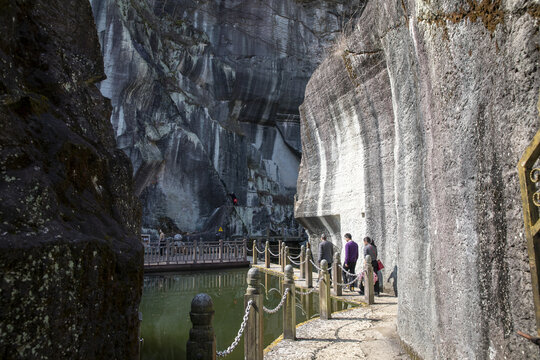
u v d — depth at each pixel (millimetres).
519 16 2299
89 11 2902
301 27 36812
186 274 14766
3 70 1878
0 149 1658
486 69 2691
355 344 5262
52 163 1940
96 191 2242
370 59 8844
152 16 27312
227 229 25969
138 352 2109
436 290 3738
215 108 32188
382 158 8922
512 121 2355
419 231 4586
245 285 12445
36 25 2352
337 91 10625
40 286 1508
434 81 3713
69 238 1695
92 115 2584
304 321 6992
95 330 1791
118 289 1994
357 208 9945
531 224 1951
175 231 25219
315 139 12672
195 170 26297
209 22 33625
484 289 2699
